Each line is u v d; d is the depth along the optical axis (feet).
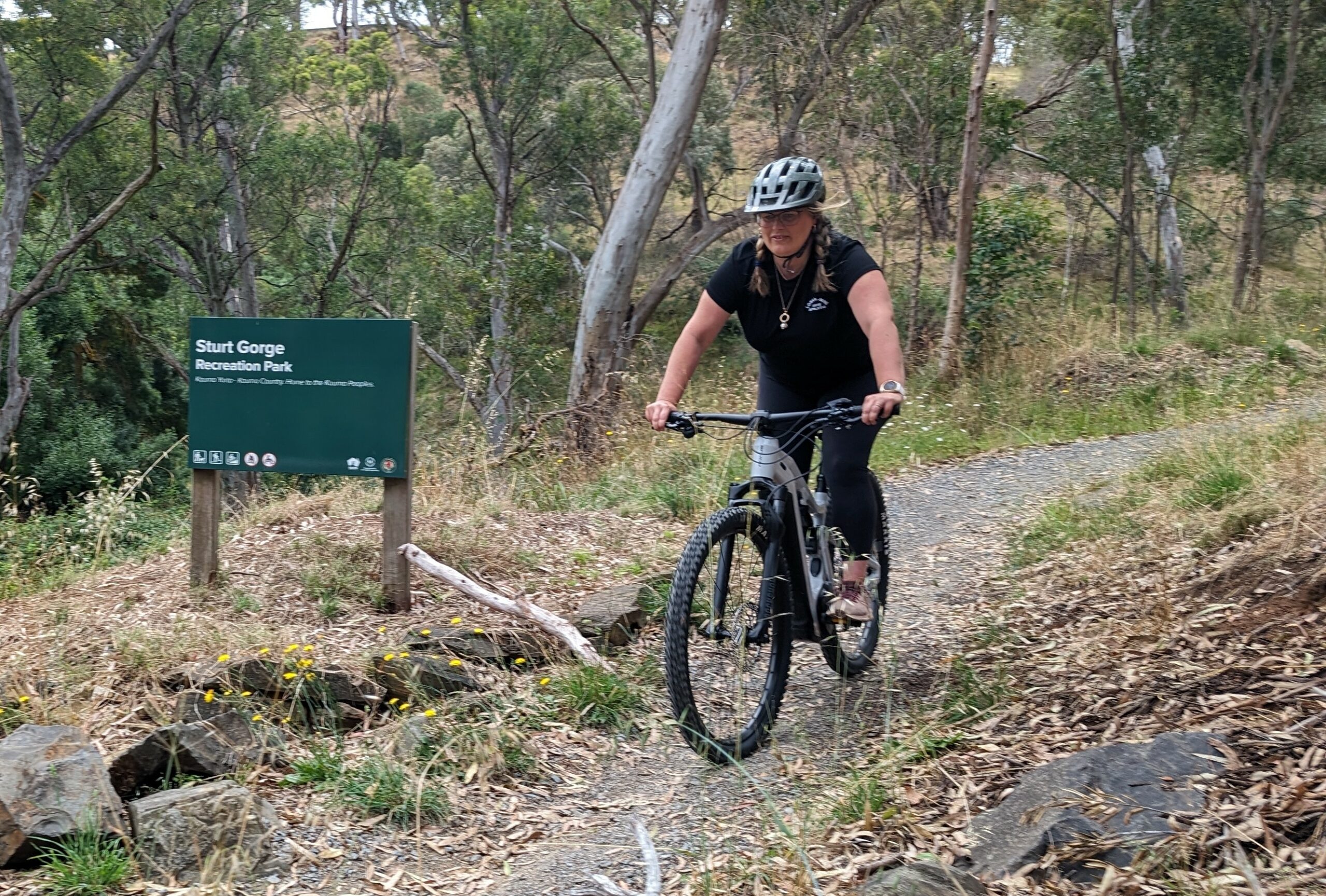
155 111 51.65
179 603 16.44
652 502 24.49
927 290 67.82
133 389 83.97
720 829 11.32
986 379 43.04
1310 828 8.98
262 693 13.84
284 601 16.55
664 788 12.49
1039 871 9.15
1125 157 58.70
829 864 10.07
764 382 14.40
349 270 89.86
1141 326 53.36
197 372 16.70
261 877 10.46
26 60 70.69
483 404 43.80
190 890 9.94
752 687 13.84
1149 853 9.01
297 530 19.22
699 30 43.91
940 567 21.18
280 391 16.56
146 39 74.28
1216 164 69.82
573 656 15.84
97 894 9.87
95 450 73.10
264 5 83.66
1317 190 80.79
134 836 10.57
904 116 54.49
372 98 128.57
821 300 13.03
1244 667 12.23
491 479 24.25
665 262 98.02
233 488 28.53
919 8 58.70
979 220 47.55
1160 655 13.42
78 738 11.44
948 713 13.14
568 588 18.40
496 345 58.03
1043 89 70.18
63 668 14.21
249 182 83.66
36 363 72.38
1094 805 9.69
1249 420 28.55
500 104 87.10
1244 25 62.69
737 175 99.91
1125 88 57.06
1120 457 29.76
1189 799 9.59
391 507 16.58
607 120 88.33
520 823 11.77
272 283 96.27
